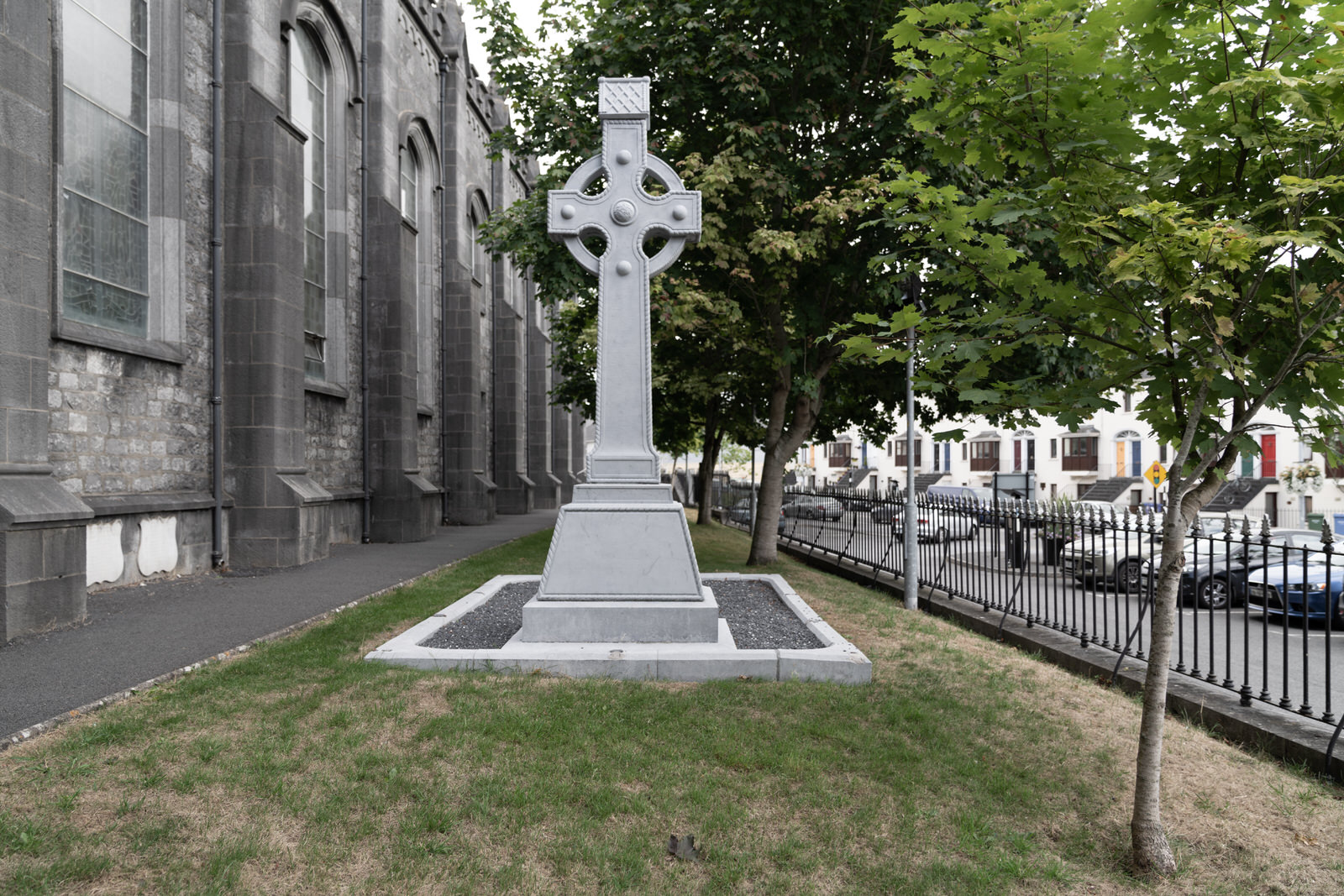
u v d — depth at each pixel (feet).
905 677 19.34
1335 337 11.03
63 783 11.75
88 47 31.63
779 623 24.09
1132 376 12.01
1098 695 19.60
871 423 54.29
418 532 56.54
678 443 89.30
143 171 34.73
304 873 10.33
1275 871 11.54
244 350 38.52
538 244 35.04
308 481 41.78
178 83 35.88
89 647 20.48
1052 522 27.91
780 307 41.68
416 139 69.67
